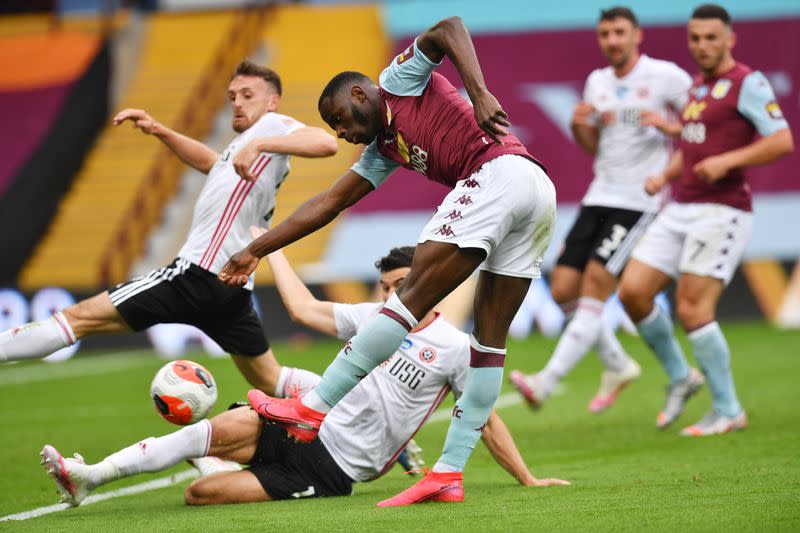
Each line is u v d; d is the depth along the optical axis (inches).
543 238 666.2
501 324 672.4
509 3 2600.9
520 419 1211.9
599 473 803.4
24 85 2824.8
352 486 761.0
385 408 735.1
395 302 641.0
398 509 650.2
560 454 940.0
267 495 717.3
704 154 1038.4
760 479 714.8
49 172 2704.2
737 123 1021.2
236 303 839.1
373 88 657.0
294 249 2411.4
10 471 942.4
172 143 879.1
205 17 2901.1
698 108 1040.8
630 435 1045.8
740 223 1034.1
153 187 2640.3
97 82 2812.5
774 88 2399.1
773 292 2242.9
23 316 2372.0
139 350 2279.8
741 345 1867.6
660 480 738.2
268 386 882.1
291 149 726.5
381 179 693.9
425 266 639.1
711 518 572.7
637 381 1539.1
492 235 633.0
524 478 746.2
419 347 738.2
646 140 1173.7
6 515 724.0
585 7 2556.6
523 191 636.7
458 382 743.1
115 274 2532.0
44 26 2925.7
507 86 2519.7
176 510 698.2
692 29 1027.9
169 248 2564.0
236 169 720.3
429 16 2728.8
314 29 2802.7
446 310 2180.1
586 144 1210.0
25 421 1337.4
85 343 2303.2
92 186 2667.3
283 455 726.5
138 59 2856.8
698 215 1038.4
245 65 871.7
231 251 829.8
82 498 682.8
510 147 648.4
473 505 655.1
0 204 2662.4
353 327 778.2
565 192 2395.4
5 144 2751.0
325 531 576.1
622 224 1164.5
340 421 736.3
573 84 2497.5
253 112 866.8
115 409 1423.5
